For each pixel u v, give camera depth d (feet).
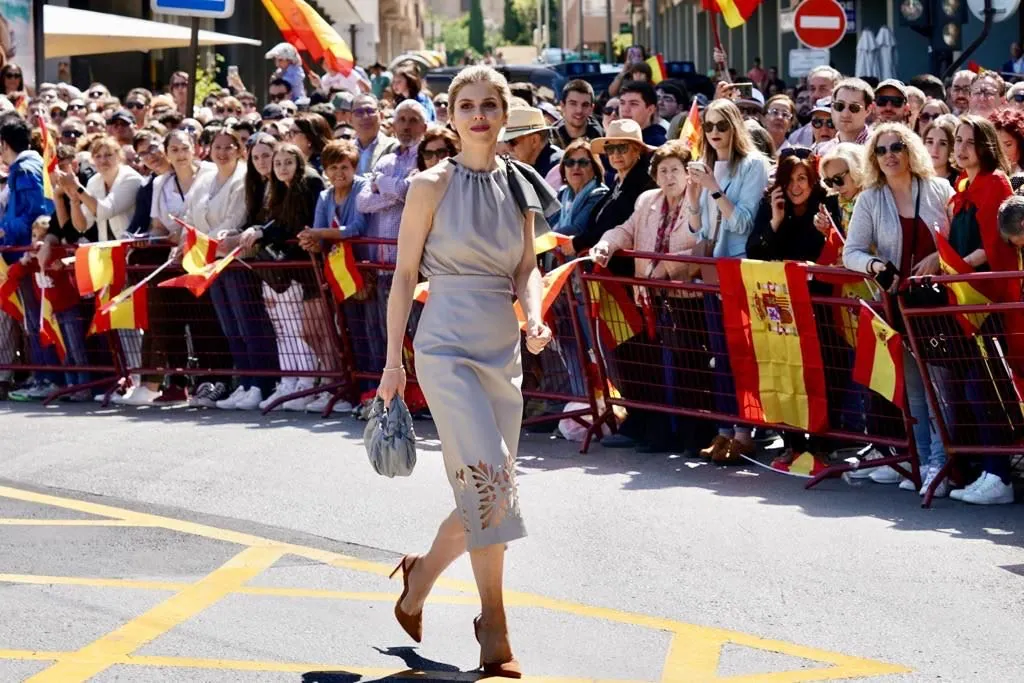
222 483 27.20
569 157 31.58
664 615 19.88
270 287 34.68
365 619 19.86
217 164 35.70
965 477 26.16
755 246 28.68
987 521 24.34
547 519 24.61
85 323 37.24
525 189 18.26
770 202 28.50
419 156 32.60
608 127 31.45
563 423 31.81
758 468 28.66
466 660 18.34
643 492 26.55
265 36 154.51
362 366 34.35
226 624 19.60
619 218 30.99
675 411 29.50
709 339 29.04
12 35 54.03
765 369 28.12
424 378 17.93
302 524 24.43
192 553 22.84
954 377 25.45
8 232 37.42
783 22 62.18
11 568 22.07
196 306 35.91
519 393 18.34
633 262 30.37
